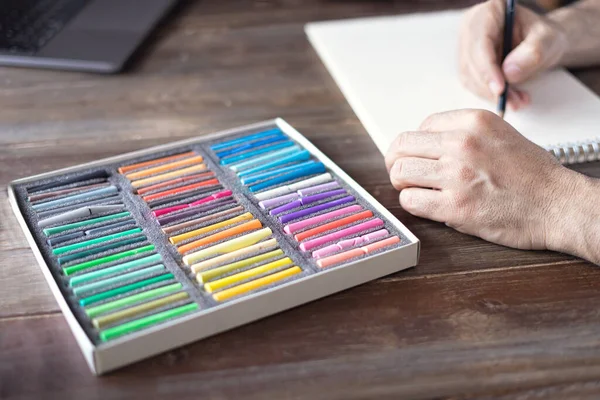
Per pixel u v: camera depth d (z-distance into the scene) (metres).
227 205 0.69
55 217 0.67
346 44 1.03
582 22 0.95
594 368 0.54
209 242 0.64
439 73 0.94
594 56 0.96
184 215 0.68
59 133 0.86
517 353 0.55
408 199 0.69
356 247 0.63
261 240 0.65
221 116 0.89
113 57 1.00
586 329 0.57
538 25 0.89
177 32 1.11
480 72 0.86
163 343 0.54
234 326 0.57
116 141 0.84
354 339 0.56
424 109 0.86
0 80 0.97
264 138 0.80
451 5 1.18
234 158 0.77
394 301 0.60
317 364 0.54
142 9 1.13
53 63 0.99
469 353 0.55
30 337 0.57
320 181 0.73
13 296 0.61
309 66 1.02
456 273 0.63
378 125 0.83
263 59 1.04
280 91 0.95
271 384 0.52
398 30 1.07
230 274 0.60
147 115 0.90
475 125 0.67
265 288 0.58
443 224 0.69
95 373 0.53
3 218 0.71
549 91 0.89
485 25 0.90
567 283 0.62
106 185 0.73
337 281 0.60
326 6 1.20
